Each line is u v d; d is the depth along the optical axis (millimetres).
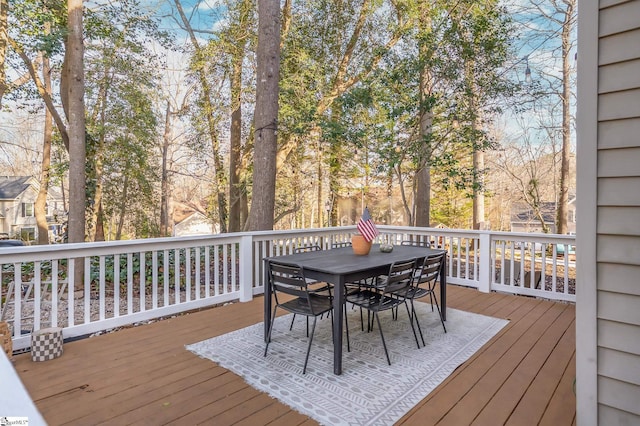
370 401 2209
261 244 5328
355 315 3982
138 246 3514
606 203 1388
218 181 10594
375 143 7113
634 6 1312
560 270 7230
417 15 6793
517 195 15133
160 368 2621
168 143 12242
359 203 14297
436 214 15008
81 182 6836
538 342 3168
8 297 3383
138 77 9750
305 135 7770
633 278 1331
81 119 6836
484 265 4988
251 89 9148
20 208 19438
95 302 5832
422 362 2764
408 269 3074
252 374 2545
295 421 2006
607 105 1378
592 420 1428
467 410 2121
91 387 2338
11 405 666
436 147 6531
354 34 8359
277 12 6023
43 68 8914
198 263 4047
